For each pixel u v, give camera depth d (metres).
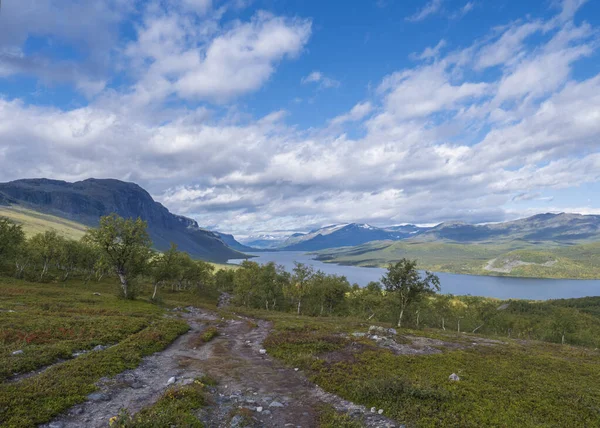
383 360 29.44
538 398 21.67
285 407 19.55
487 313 117.44
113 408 17.02
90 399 17.69
